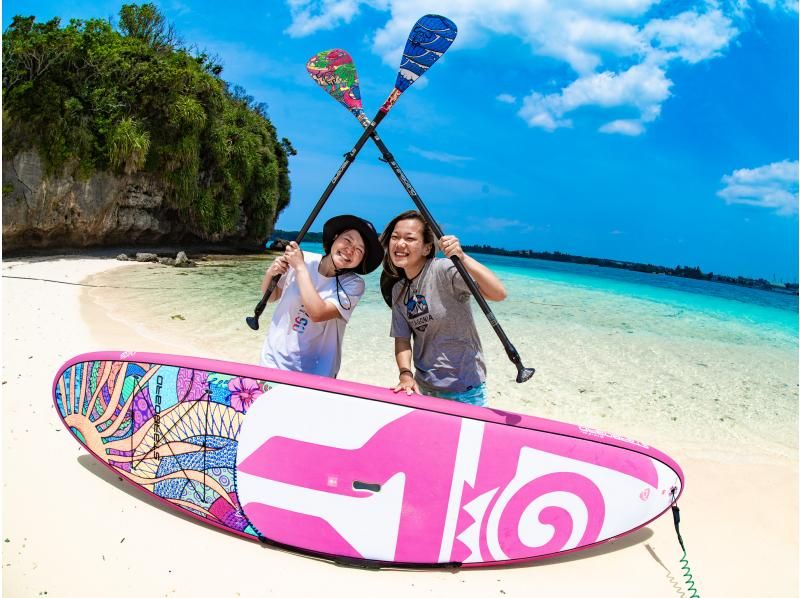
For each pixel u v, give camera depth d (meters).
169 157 18.86
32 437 3.17
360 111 2.87
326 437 2.35
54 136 15.03
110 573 2.11
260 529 2.41
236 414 2.44
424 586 2.23
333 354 2.81
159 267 15.53
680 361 7.58
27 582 2.01
